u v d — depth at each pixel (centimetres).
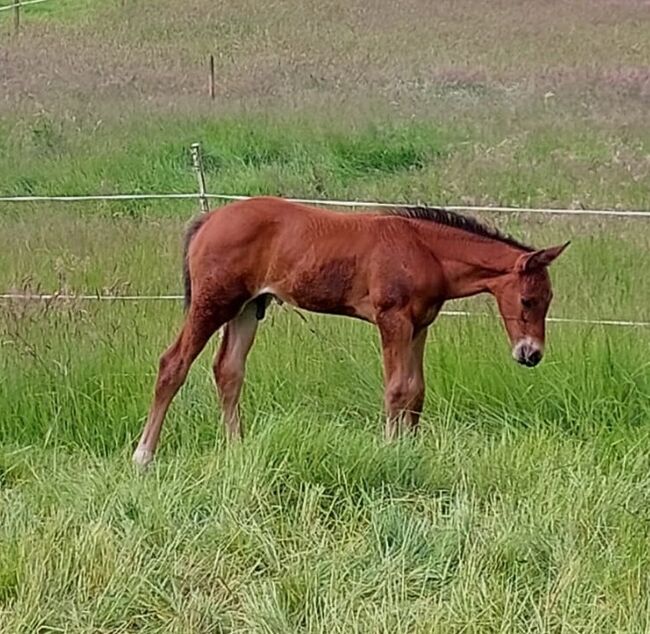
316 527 534
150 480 572
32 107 1541
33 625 461
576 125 1517
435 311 647
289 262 634
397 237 632
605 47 2025
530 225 1018
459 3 2386
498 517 536
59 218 1116
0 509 552
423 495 573
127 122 1498
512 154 1384
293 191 1284
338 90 1691
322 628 459
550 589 479
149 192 1314
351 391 704
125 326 750
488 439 645
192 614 473
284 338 738
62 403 687
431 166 1373
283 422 602
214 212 650
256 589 489
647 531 526
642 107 1642
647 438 635
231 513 535
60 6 2353
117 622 472
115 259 920
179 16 2231
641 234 985
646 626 456
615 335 735
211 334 648
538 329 634
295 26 2159
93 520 533
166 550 512
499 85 1759
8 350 716
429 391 703
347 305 639
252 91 1681
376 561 511
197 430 667
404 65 1862
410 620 462
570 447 627
